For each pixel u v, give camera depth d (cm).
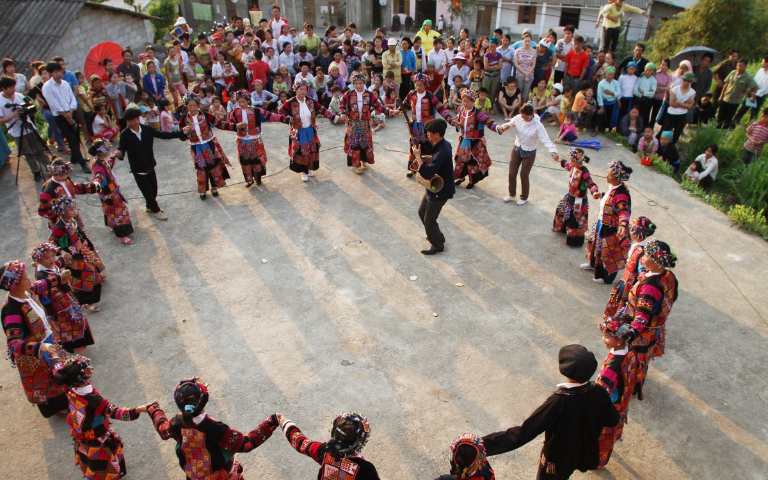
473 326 575
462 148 827
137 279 649
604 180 905
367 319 585
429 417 469
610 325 386
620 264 613
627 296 499
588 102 1087
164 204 818
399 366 523
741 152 1107
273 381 505
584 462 370
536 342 554
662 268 428
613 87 1073
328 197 836
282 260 685
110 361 527
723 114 1275
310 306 604
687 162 1158
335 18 3278
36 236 733
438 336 561
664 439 452
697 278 657
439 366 524
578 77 1194
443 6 3266
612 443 398
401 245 716
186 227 757
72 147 902
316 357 534
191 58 1247
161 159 974
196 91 1088
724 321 587
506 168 941
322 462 323
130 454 438
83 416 368
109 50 1091
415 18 3391
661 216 795
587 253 645
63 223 552
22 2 1581
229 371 517
